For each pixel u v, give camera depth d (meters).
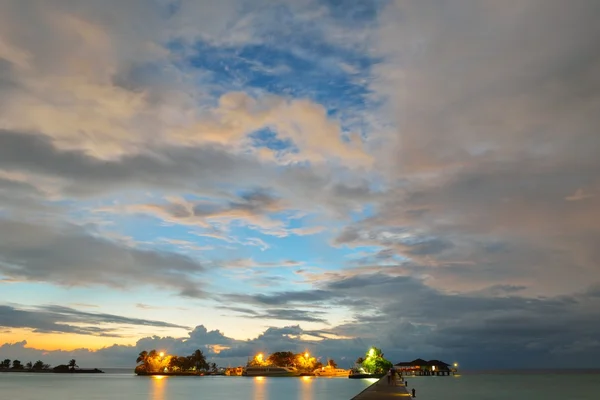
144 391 113.88
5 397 97.00
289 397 87.88
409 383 147.88
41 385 150.25
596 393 111.75
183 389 121.94
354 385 131.62
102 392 112.00
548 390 125.44
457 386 135.50
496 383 172.00
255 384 146.50
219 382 169.75
